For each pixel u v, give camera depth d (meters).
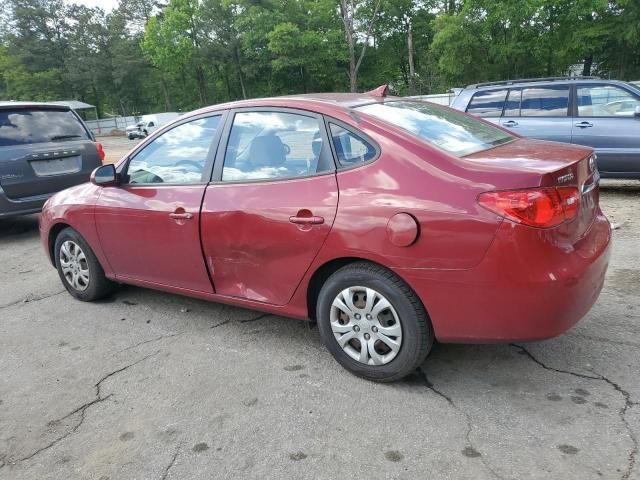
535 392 2.92
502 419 2.71
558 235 2.61
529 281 2.55
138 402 3.13
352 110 3.22
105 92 71.00
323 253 3.07
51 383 3.44
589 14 30.14
